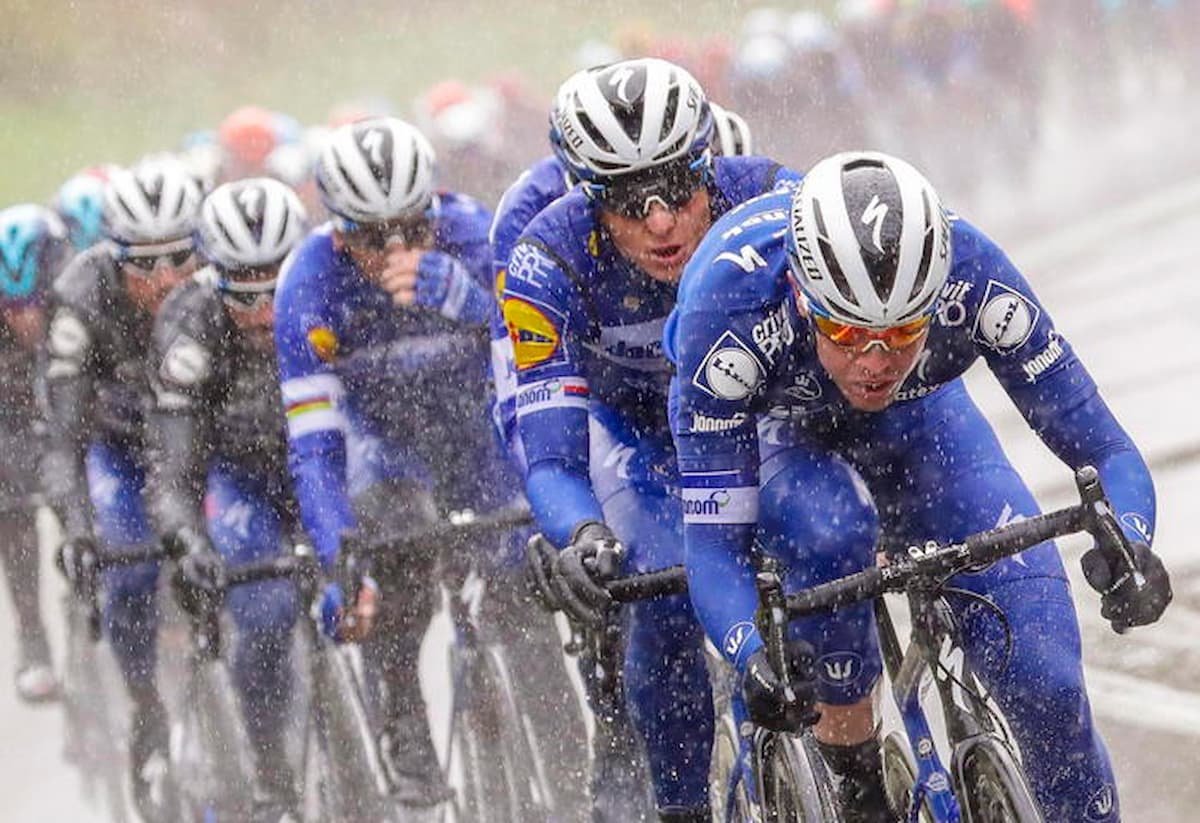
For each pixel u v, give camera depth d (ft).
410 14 234.99
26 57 209.87
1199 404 68.23
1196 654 47.67
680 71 36.19
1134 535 30.07
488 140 115.55
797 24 147.13
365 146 45.98
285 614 49.08
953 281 30.68
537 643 45.47
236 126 112.27
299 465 46.75
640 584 32.09
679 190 35.37
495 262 42.52
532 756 45.42
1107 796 31.45
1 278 66.69
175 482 51.85
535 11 240.32
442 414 49.01
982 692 30.48
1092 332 85.35
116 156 198.29
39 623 67.87
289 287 47.55
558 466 36.45
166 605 55.93
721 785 36.27
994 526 33.45
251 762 49.47
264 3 224.53
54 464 55.67
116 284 55.42
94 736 60.90
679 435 31.96
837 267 28.07
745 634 30.37
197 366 50.88
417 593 47.09
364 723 47.14
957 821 30.19
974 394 81.30
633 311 37.63
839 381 29.68
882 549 35.37
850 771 32.83
